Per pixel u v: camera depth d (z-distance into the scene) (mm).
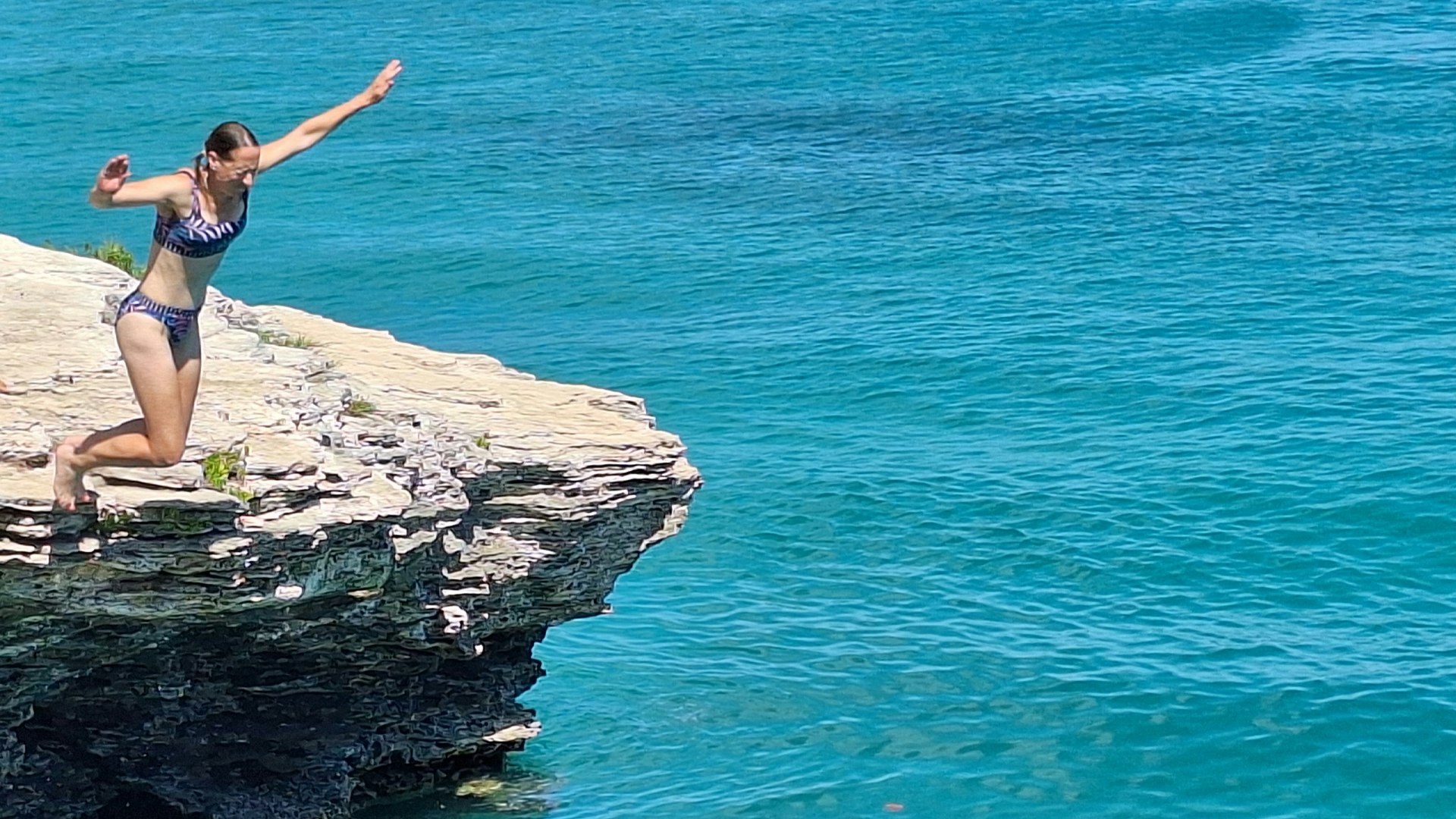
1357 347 47188
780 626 31578
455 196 68438
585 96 86750
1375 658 28859
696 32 104125
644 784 25125
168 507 15602
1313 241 58875
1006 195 67000
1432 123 75812
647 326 52562
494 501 20812
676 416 44594
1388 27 98312
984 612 31969
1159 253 58250
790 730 27156
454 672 23531
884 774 25547
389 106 84375
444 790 24516
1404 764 25156
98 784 21328
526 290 56438
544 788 24906
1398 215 62031
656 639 31141
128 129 78625
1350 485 36844
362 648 21453
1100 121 79438
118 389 17672
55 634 17672
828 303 54125
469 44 101062
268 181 70688
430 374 23109
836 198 67312
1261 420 41656
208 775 21859
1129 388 44938
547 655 30266
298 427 17672
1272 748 25812
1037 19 105250
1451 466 37375
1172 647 29828
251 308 24969
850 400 45438
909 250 59906
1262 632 30359
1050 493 37719
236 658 20750
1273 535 34844
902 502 37750
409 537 18562
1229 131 76438
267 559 16562
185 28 106375
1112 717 27156
